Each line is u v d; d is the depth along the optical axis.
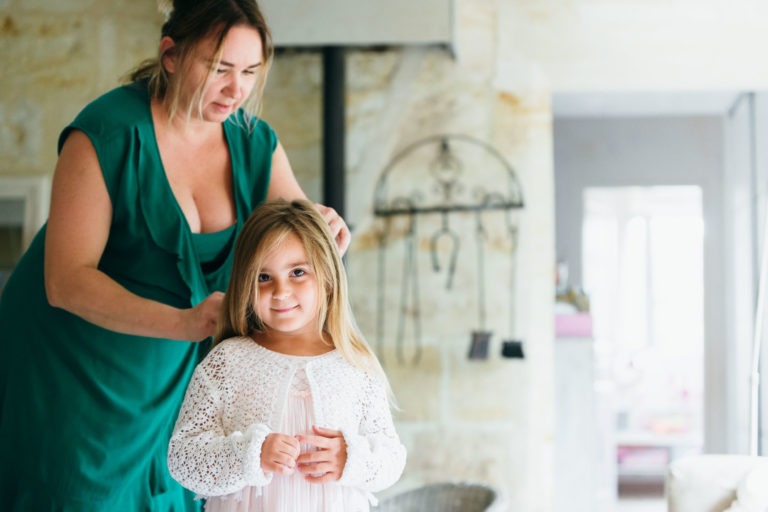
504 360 4.49
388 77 4.60
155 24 4.57
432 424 4.51
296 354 1.85
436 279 4.54
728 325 6.42
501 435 4.48
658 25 4.48
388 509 3.21
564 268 6.05
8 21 4.62
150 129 2.00
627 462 7.10
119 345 2.03
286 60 4.64
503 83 4.55
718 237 6.57
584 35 4.51
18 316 2.09
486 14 4.57
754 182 5.42
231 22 1.89
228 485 1.67
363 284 4.57
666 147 6.71
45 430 2.02
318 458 1.68
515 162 4.53
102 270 2.04
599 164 6.79
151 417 2.07
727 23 4.45
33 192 4.52
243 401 1.78
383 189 4.58
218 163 2.13
